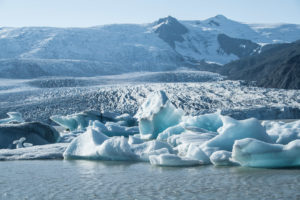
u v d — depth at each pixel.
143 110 30.38
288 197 8.43
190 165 13.35
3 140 20.55
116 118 39.91
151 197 8.86
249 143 12.01
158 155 14.23
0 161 15.90
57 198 9.03
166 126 26.55
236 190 9.23
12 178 11.80
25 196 9.34
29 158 16.39
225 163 12.92
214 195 8.83
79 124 39.78
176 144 18.30
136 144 15.75
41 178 11.74
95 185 10.45
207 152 13.66
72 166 14.13
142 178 11.27
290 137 13.58
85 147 16.31
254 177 10.67
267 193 8.84
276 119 62.47
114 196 9.07
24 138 20.17
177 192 9.28
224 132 14.05
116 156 15.33
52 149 17.97
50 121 82.12
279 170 11.63
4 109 90.69
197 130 18.77
